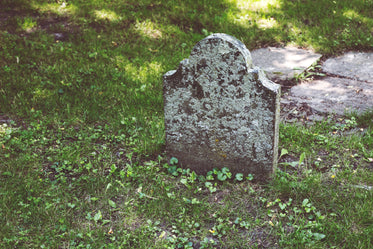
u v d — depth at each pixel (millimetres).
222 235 3115
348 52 6211
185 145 3723
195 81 3438
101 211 3352
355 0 7637
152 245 3006
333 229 3033
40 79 5387
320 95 5129
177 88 3520
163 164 3920
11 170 3781
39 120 4637
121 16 7242
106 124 4543
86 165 3799
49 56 5961
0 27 6734
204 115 3541
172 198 3432
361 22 6871
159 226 3221
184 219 3254
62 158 3957
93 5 7625
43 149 4148
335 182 3578
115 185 3615
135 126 4492
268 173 3584
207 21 7117
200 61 3355
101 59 5934
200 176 3709
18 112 4750
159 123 4535
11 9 7430
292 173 3756
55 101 4949
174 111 3619
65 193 3494
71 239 3061
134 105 4914
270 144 3457
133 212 3322
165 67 5727
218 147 3625
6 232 3088
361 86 5273
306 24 7004
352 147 4043
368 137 4156
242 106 3398
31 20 6984
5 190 3498
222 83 3369
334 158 3934
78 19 7094
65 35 6629
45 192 3514
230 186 3598
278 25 6941
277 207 3346
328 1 7652
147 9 7543
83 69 5656
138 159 3980
